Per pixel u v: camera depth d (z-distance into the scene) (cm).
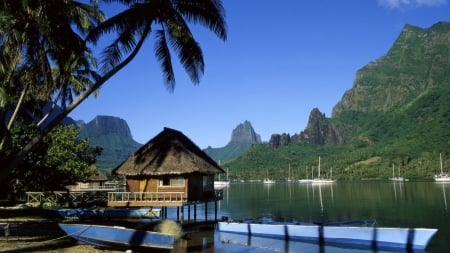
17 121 3794
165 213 3862
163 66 2266
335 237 3002
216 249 2694
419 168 16925
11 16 1991
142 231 2206
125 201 3234
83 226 2188
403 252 2791
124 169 3375
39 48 2231
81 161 4544
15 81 2634
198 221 4050
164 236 2236
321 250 2823
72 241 2223
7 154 3497
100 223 3269
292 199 8019
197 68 2230
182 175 3291
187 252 2547
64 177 4369
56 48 2178
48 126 1956
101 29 2072
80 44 2205
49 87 2539
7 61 2133
